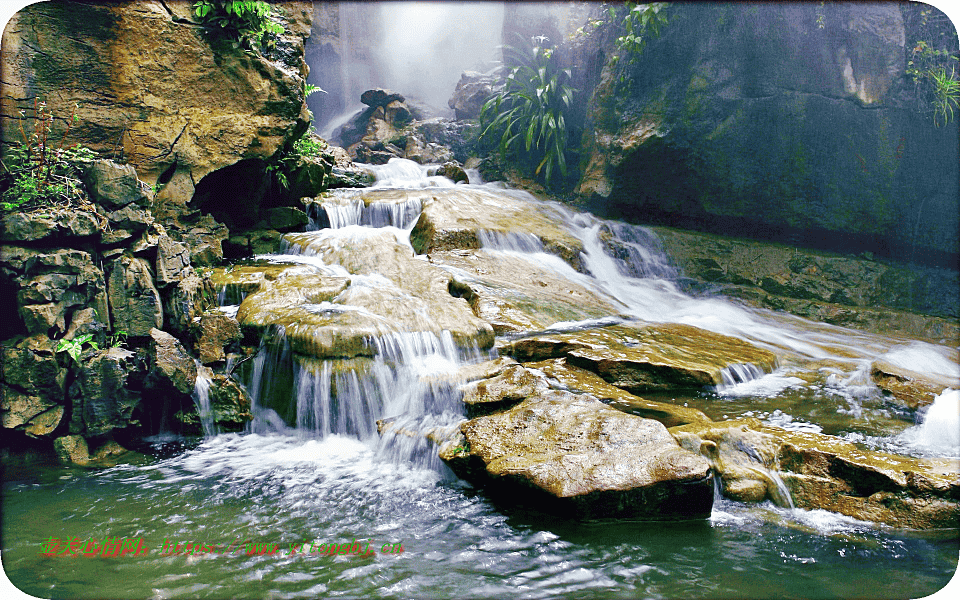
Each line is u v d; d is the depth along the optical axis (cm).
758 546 323
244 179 711
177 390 480
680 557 310
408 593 273
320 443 475
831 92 824
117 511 359
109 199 480
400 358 503
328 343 483
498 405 448
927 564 304
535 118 1129
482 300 618
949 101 810
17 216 433
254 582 281
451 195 912
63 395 445
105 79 575
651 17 870
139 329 476
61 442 443
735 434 409
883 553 316
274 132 686
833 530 342
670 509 351
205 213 691
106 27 572
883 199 854
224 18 640
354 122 1641
